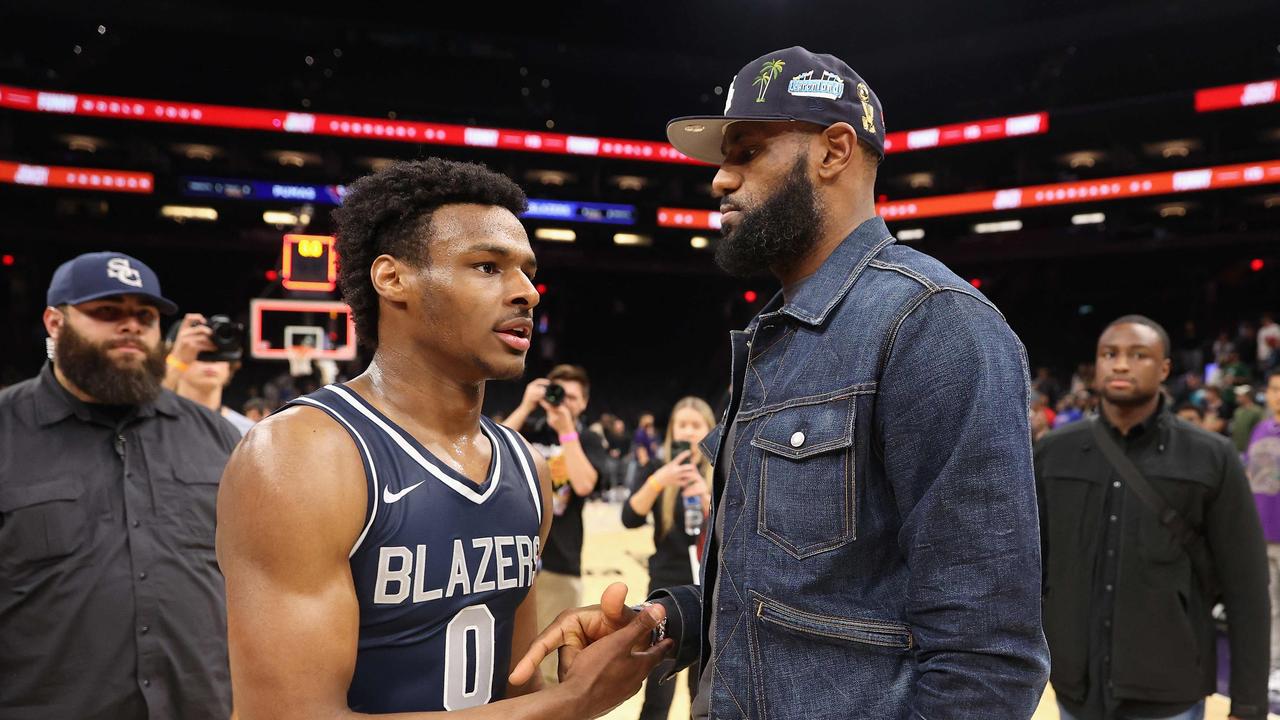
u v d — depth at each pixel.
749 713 1.22
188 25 18.75
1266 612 2.33
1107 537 2.45
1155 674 2.34
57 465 1.96
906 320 1.18
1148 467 2.42
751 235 1.34
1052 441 2.62
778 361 1.33
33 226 16.98
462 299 1.11
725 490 1.34
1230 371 10.95
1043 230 18.56
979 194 17.80
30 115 16.48
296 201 17.31
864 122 1.33
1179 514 2.37
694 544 3.33
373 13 20.31
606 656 1.22
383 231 1.16
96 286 1.97
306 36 19.61
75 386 2.02
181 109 16.95
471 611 1.14
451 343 1.13
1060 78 19.00
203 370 3.00
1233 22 17.45
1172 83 18.12
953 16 20.61
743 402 1.36
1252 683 2.33
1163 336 2.44
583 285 22.11
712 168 19.91
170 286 19.19
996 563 1.07
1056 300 19.86
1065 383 18.06
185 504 2.07
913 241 19.31
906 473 1.15
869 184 1.38
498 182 1.18
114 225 17.39
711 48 22.27
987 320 1.16
